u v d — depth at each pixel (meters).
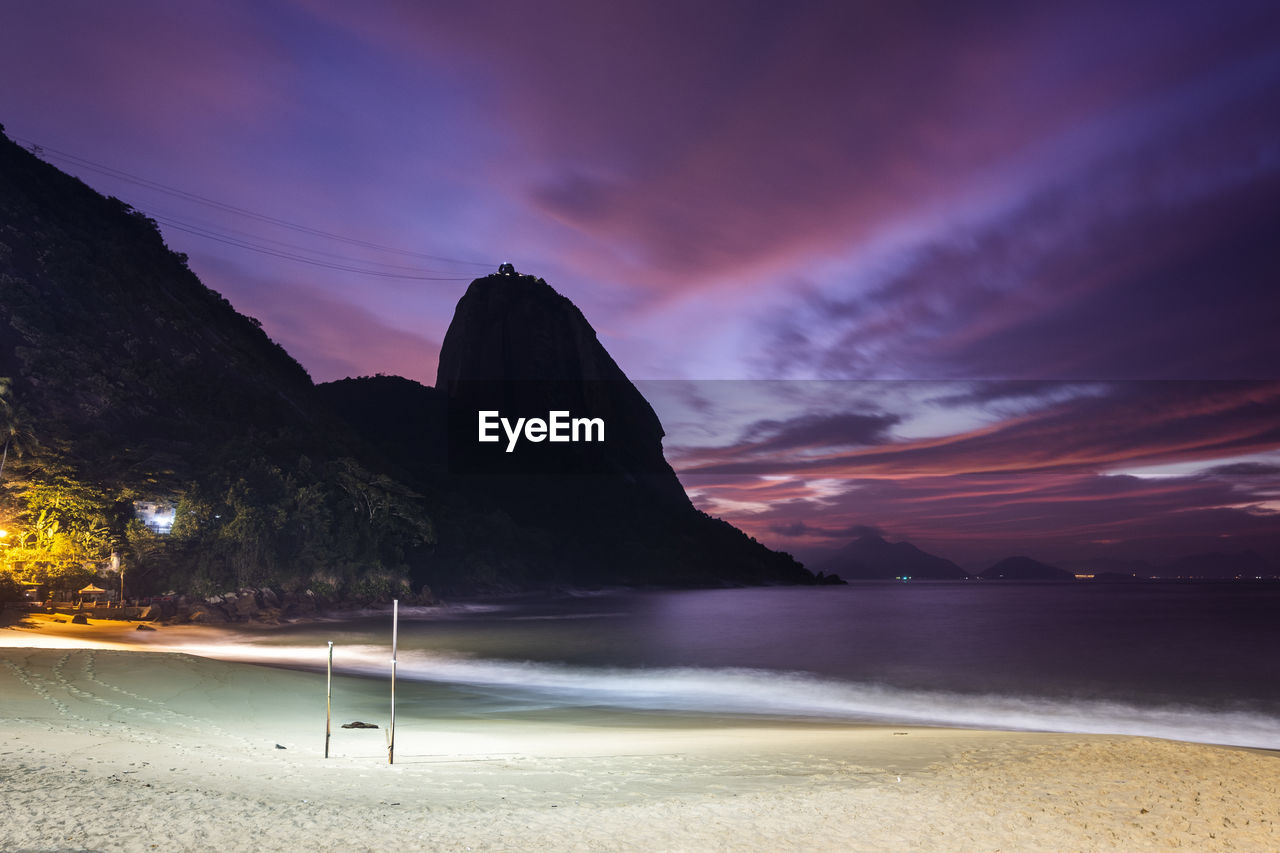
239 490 81.50
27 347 92.62
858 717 26.16
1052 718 27.22
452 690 29.09
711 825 9.14
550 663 45.22
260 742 14.88
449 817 9.08
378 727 18.30
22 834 7.14
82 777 9.72
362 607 88.81
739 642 61.38
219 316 151.75
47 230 121.31
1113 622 87.19
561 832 8.58
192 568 74.69
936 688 34.75
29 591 60.06
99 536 68.94
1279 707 29.86
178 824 7.89
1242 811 10.66
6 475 68.88
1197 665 44.44
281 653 46.59
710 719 23.41
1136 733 24.70
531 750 15.34
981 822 9.70
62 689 19.69
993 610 122.94
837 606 137.62
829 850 8.27
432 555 127.69
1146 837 9.23
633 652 52.78
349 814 8.94
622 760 13.98
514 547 158.62
